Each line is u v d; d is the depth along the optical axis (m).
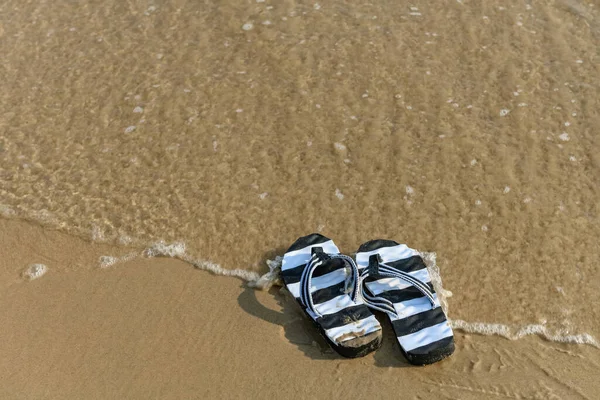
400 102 4.64
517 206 3.97
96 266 3.72
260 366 3.21
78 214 4.00
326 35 5.17
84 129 4.50
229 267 3.69
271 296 3.53
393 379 3.16
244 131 4.45
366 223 3.89
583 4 5.47
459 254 3.72
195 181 4.14
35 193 4.12
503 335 3.37
